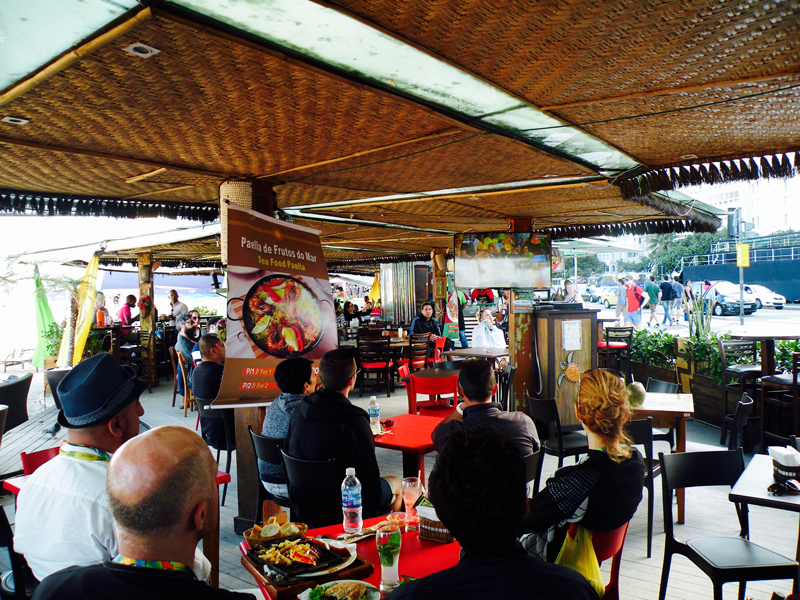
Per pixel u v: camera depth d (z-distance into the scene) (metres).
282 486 3.41
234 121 2.64
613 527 2.24
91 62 1.88
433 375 5.85
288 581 1.79
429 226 7.66
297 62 1.97
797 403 5.18
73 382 1.89
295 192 4.73
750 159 3.38
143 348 10.58
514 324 6.45
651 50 1.93
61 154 3.03
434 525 2.18
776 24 1.73
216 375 5.08
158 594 1.11
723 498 4.59
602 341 10.47
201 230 6.99
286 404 3.39
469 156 3.48
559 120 2.75
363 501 2.91
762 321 17.55
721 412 6.56
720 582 2.49
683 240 41.12
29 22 1.59
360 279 23.31
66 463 1.82
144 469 1.16
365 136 3.00
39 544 1.76
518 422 3.12
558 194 4.89
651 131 2.93
